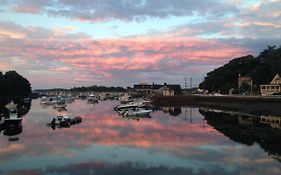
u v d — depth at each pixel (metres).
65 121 61.38
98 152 35.72
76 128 57.41
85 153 35.25
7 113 82.50
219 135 47.12
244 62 173.62
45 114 91.00
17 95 171.88
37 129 56.22
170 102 145.12
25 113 94.69
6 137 47.00
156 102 145.62
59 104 133.38
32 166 29.94
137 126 60.25
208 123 63.59
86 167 29.41
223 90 163.00
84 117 80.50
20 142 42.59
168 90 196.00
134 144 40.41
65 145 40.12
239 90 148.12
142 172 27.59
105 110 109.38
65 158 33.00
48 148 38.25
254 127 54.69
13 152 36.16
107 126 60.41
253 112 82.88
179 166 29.38
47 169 28.92
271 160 31.22
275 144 39.28
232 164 29.86
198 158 32.44
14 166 30.00
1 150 37.28
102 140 43.59
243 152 34.94
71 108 122.12
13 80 167.88
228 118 72.50
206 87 189.88
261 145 38.75
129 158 32.72
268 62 151.12
